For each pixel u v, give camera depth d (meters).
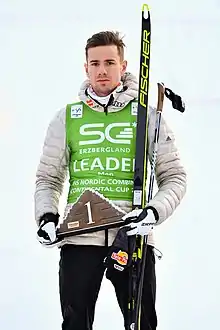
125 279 7.99
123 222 7.75
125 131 8.05
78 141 8.11
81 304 7.84
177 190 8.03
